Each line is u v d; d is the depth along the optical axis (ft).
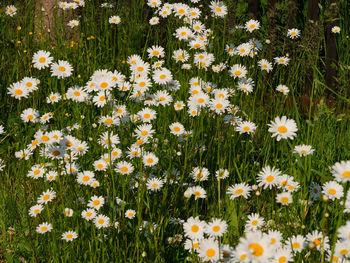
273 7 12.07
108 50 14.56
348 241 4.82
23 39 14.21
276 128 6.15
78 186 8.39
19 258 7.66
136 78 9.25
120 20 14.30
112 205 7.24
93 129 10.64
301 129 10.05
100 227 7.10
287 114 11.51
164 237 7.59
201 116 8.31
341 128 10.17
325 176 8.34
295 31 11.60
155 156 8.27
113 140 8.70
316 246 5.93
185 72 11.53
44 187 8.20
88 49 14.87
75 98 10.09
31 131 10.63
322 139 9.74
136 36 14.70
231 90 9.68
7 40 14.21
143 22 15.03
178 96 10.75
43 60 8.59
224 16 11.66
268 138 9.79
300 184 8.16
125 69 13.53
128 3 15.40
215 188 8.72
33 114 8.95
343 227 4.89
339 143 9.93
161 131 10.18
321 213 7.73
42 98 12.37
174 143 8.88
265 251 3.89
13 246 7.87
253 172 8.77
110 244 7.07
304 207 7.54
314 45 11.29
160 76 9.29
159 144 9.66
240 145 9.77
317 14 11.70
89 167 9.18
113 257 7.02
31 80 8.66
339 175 5.03
